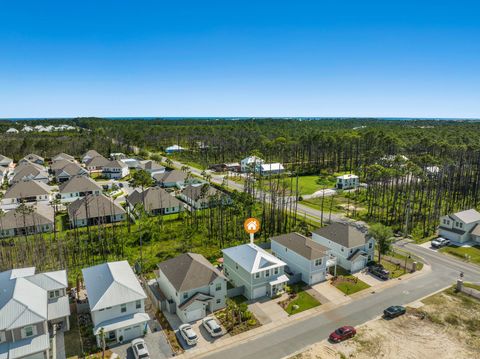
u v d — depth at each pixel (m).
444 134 179.88
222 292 46.78
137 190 98.31
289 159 169.50
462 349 39.31
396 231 78.12
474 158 123.38
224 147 190.50
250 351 38.31
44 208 81.62
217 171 151.12
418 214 84.12
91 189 103.00
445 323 44.03
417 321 44.34
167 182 116.19
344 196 109.81
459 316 45.56
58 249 61.31
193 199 91.62
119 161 140.00
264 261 49.69
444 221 75.56
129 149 194.12
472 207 94.31
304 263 54.03
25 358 34.50
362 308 47.22
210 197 83.00
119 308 40.28
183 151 194.62
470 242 71.88
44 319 36.38
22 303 36.97
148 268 57.47
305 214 90.38
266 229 76.62
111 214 81.06
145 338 40.25
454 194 95.81
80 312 44.72
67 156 160.38
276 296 50.03
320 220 85.50
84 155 167.38
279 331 41.94
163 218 83.81
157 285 51.81
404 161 116.88
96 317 39.12
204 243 68.75
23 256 60.41
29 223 72.38
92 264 58.97
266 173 141.62
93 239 69.31
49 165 154.75
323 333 41.66
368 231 63.91
